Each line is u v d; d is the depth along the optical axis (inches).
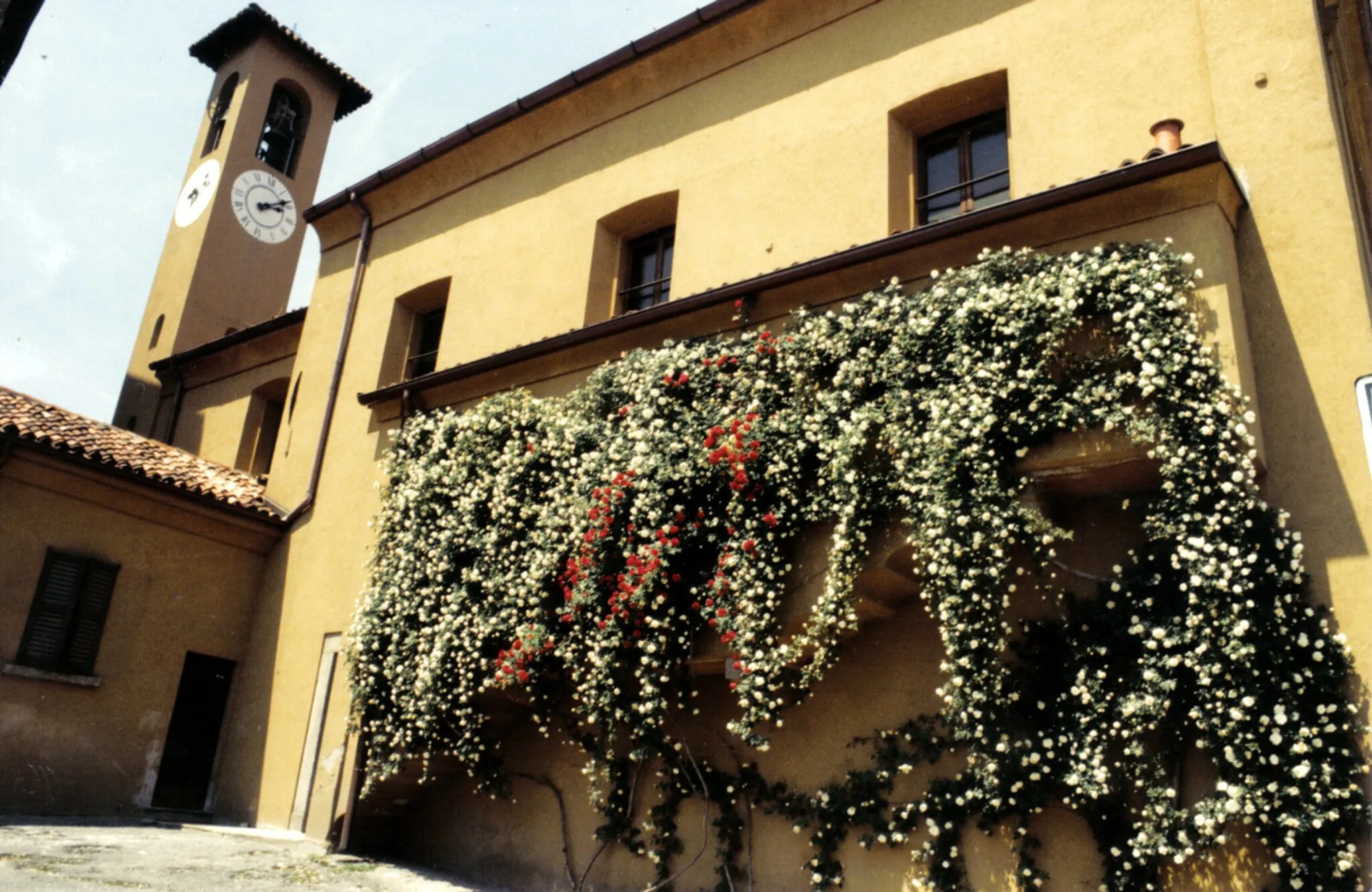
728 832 318.7
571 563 341.4
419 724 373.7
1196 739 240.2
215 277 842.2
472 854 385.7
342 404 525.3
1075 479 268.5
